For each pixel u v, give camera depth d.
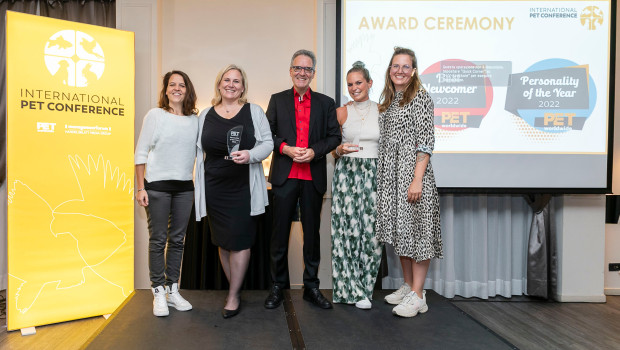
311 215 2.48
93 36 2.86
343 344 1.99
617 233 3.73
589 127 3.36
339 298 2.55
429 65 3.36
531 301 3.53
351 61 3.37
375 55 3.37
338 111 2.59
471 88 3.36
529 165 3.36
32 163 2.67
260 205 2.39
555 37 3.34
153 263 2.39
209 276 3.12
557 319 3.08
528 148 3.36
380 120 2.50
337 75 3.36
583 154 3.35
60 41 2.74
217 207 2.35
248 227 2.36
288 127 2.45
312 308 2.50
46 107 2.70
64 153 2.77
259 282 3.13
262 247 3.14
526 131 3.35
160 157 2.35
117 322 2.26
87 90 2.83
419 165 2.31
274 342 2.01
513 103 3.35
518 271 3.65
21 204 2.65
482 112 3.36
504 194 3.53
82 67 2.81
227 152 2.32
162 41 3.74
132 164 3.02
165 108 2.42
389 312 2.44
